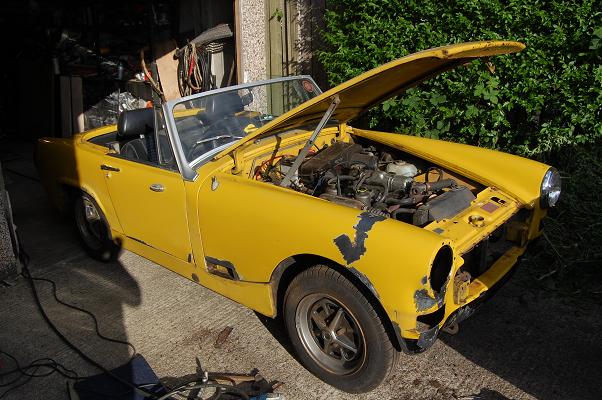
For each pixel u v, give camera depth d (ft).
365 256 7.43
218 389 8.63
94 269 13.71
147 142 12.07
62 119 26.00
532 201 9.87
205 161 10.27
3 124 29.09
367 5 17.90
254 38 23.48
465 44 8.38
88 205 13.48
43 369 9.82
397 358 8.12
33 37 29.01
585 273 12.07
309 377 9.25
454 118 17.34
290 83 12.21
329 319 8.77
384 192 9.87
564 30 15.06
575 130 15.99
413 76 10.40
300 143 11.77
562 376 8.97
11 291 12.69
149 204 10.99
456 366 9.30
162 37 29.04
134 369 9.52
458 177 11.09
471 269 9.37
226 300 11.87
